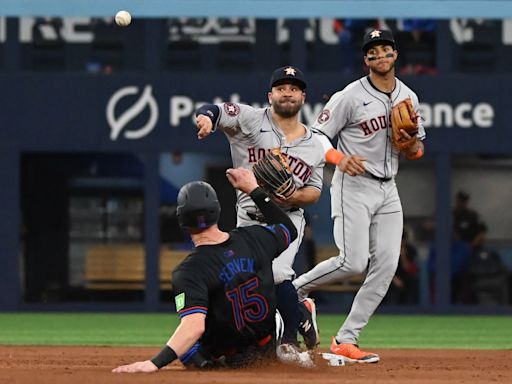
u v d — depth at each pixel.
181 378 23.52
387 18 54.94
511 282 59.25
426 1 54.25
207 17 54.31
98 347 39.22
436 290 58.56
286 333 27.27
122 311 58.50
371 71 31.30
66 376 23.70
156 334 47.75
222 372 25.47
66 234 59.38
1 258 58.09
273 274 26.69
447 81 58.16
